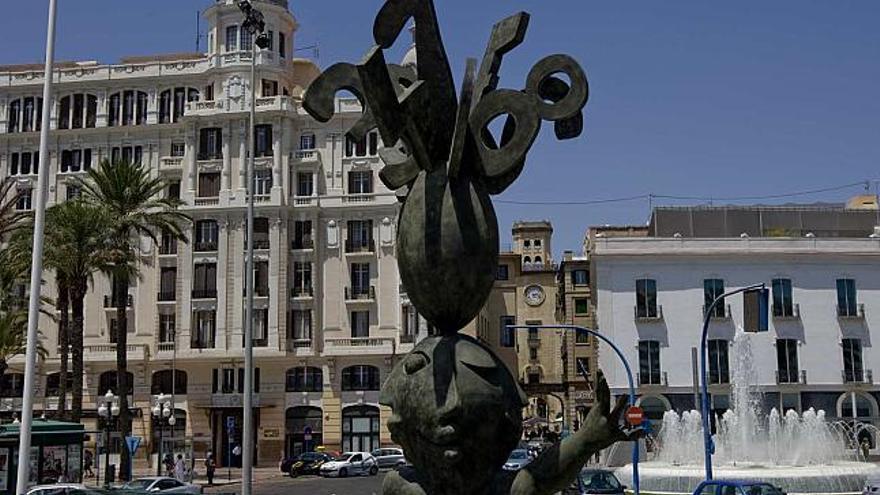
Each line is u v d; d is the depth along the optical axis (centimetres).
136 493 2709
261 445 6125
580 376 7350
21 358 6284
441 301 1048
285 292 6228
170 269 6366
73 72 6712
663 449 3997
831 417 5678
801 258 5831
